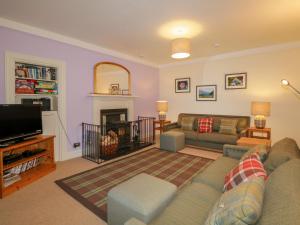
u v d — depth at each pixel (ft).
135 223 3.39
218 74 15.94
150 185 5.24
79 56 12.26
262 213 2.72
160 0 7.23
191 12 8.16
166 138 13.41
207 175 6.02
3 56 8.97
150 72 18.85
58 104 11.29
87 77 12.81
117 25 9.59
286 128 12.95
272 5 7.53
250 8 7.79
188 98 17.97
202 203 4.45
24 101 10.18
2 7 7.80
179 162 10.92
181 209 4.18
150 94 18.94
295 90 12.17
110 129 13.37
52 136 9.73
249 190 2.95
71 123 12.00
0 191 7.00
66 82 11.60
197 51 14.53
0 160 7.01
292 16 8.48
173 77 18.95
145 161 11.13
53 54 10.87
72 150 12.09
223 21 9.05
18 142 8.27
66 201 6.82
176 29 10.07
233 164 6.95
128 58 15.93
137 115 17.39
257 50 13.76
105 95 13.50
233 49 14.02
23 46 9.62
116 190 5.04
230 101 15.40
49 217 5.93
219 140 12.91
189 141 14.55
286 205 2.53
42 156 9.71
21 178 8.10
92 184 8.14
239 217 2.51
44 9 7.97
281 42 12.41
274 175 3.86
